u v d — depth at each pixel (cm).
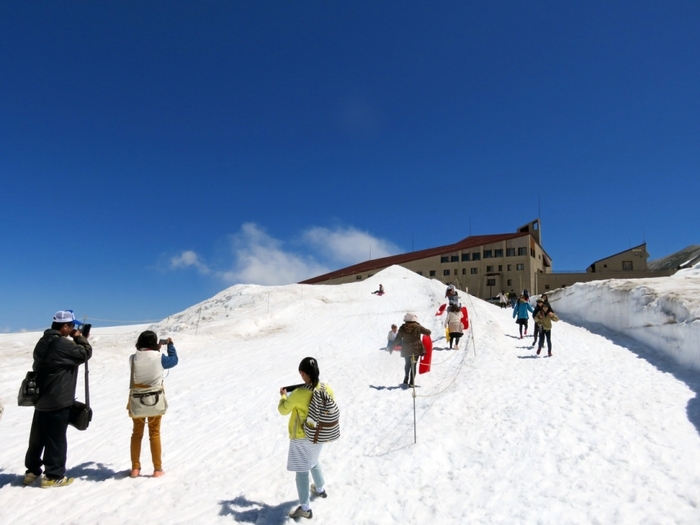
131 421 965
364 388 1145
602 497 529
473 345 1555
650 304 1478
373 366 1400
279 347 2022
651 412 773
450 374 1209
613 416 768
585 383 988
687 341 1141
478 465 651
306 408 534
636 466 595
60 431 609
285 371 1494
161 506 562
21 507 543
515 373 1138
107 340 2119
